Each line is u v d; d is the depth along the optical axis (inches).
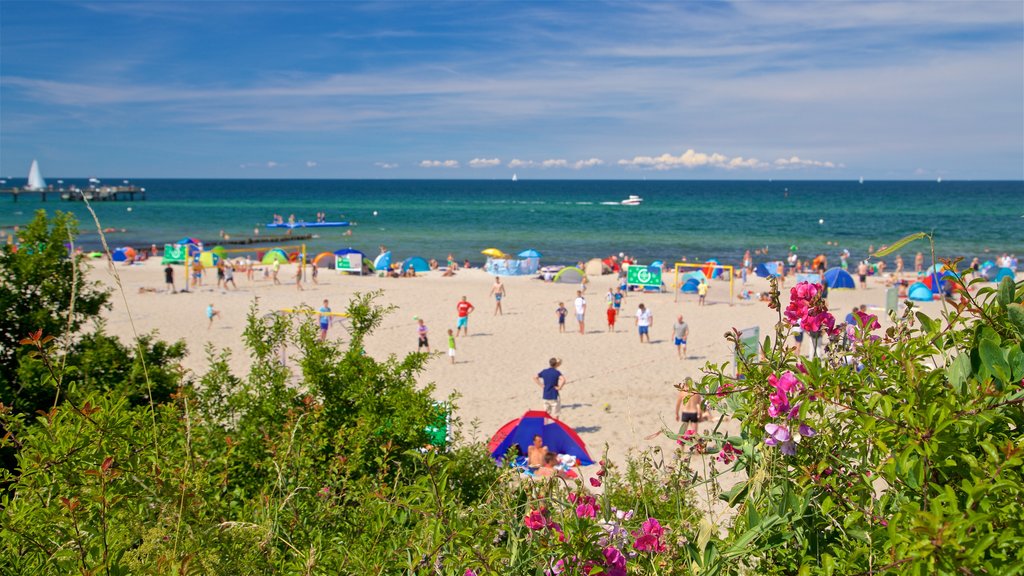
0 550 96.9
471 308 963.3
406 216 4286.4
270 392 274.8
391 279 1563.7
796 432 82.3
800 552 86.3
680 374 740.7
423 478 107.5
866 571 72.2
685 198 7032.5
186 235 3011.8
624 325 1034.7
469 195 7805.1
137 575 86.6
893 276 1558.8
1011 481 62.7
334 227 3474.4
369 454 248.5
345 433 245.1
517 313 1130.7
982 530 63.3
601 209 5083.7
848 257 2095.2
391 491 138.9
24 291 327.0
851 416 77.6
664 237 2901.1
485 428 566.9
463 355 839.1
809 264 1952.5
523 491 119.1
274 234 3078.2
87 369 296.8
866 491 80.4
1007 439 65.7
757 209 4990.2
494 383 709.9
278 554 115.0
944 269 82.9
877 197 6865.2
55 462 104.2
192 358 780.0
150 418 158.2
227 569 101.3
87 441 108.1
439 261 2183.8
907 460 69.6
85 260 349.7
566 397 657.6
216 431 235.9
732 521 101.0
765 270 1547.7
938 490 68.2
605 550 91.0
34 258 327.9
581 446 441.4
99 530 94.6
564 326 1020.5
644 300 1264.8
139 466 113.0
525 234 3056.1
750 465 92.7
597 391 677.3
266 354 293.3
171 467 127.3
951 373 75.7
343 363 288.8
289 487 148.3
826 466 79.1
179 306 1162.6
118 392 266.8
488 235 3019.2
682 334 819.4
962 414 68.4
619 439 520.4
